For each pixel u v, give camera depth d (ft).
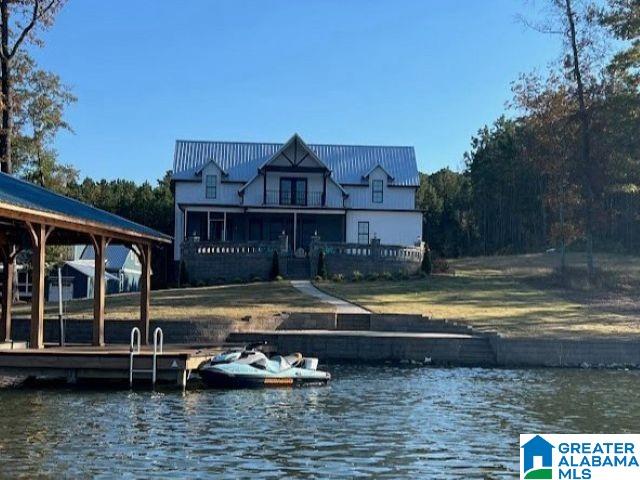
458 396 71.36
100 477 40.65
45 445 47.60
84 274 191.11
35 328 74.69
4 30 131.23
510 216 314.14
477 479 42.06
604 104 147.95
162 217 279.28
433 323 115.14
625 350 100.27
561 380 84.94
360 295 141.69
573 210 163.32
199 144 217.15
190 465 43.50
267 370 76.23
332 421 57.52
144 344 94.79
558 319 119.44
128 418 57.26
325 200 202.90
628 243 244.63
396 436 52.37
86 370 73.20
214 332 105.09
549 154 163.12
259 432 53.01
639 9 141.18
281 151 201.26
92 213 84.28
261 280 173.37
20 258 166.09
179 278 176.04
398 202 207.31
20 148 151.12
